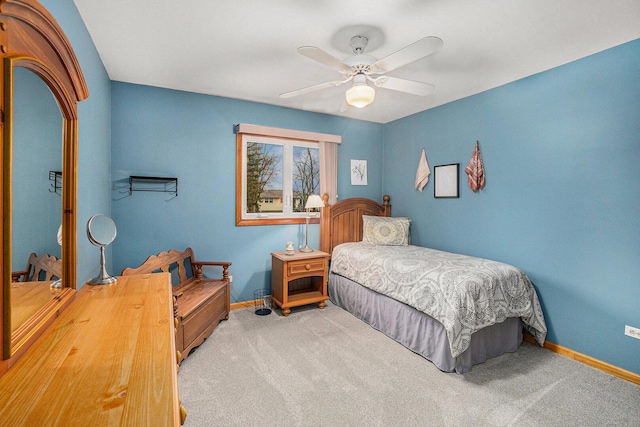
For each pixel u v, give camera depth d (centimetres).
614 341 237
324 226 414
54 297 120
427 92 246
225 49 240
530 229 290
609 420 185
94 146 226
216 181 353
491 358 256
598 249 245
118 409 62
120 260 307
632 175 226
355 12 191
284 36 220
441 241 381
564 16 195
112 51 242
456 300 232
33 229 104
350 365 243
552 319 274
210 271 353
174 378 76
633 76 225
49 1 140
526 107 292
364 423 180
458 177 357
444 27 208
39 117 110
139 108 311
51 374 75
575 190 258
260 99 362
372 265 322
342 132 438
